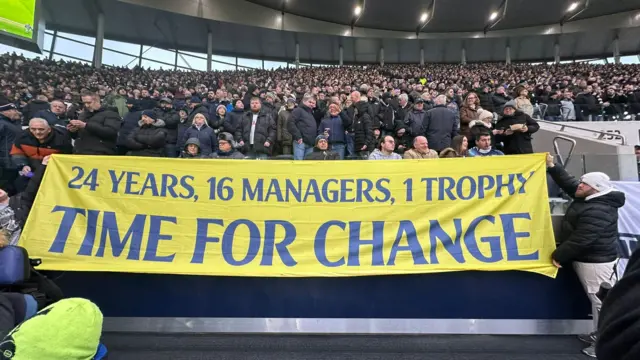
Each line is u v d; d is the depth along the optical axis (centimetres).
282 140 531
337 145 526
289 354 266
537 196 299
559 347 279
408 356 264
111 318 301
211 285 305
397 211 306
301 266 296
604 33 2591
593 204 273
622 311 64
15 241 287
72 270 287
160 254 297
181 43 2331
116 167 309
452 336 297
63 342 137
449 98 930
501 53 2909
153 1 1855
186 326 302
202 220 306
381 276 305
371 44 2683
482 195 304
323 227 305
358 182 312
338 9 2331
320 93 1099
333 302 304
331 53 2770
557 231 310
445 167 310
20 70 1224
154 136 427
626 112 914
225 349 273
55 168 305
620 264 311
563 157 359
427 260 296
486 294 303
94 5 1784
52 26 1903
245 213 308
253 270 294
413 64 2908
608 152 605
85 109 438
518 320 300
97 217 300
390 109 628
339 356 263
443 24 2567
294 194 311
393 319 301
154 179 310
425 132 534
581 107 932
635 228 312
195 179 312
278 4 2259
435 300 303
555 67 2206
